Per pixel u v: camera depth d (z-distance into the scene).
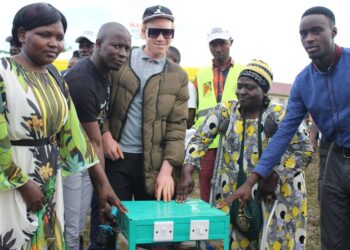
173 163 3.05
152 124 3.08
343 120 2.86
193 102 4.79
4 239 2.12
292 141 2.98
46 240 2.30
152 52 3.14
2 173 2.05
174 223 2.37
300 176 2.95
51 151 2.29
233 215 2.92
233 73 4.65
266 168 2.81
